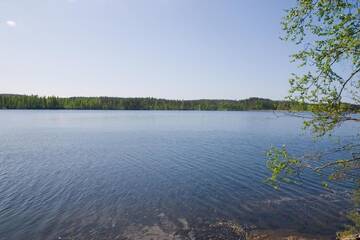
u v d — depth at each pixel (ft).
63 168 91.56
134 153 121.19
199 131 225.76
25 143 148.97
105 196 64.54
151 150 129.49
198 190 69.46
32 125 262.26
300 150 123.13
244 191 68.44
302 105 24.43
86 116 424.05
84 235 45.75
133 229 48.08
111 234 46.24
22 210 55.52
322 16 22.67
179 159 108.37
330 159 96.43
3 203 59.00
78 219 51.72
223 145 146.41
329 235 46.19
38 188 69.51
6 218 51.67
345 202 59.72
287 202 60.64
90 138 174.09
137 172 87.30
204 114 595.06
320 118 23.80
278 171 26.84
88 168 92.02
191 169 91.81
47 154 116.88
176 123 314.14
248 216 53.72
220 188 71.00
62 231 46.98
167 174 85.10
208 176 82.79
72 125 267.59
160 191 68.54
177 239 44.83
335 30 22.02
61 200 61.36
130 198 63.36
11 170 87.97
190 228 48.73
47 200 61.26
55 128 237.25
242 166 96.12
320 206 58.03
